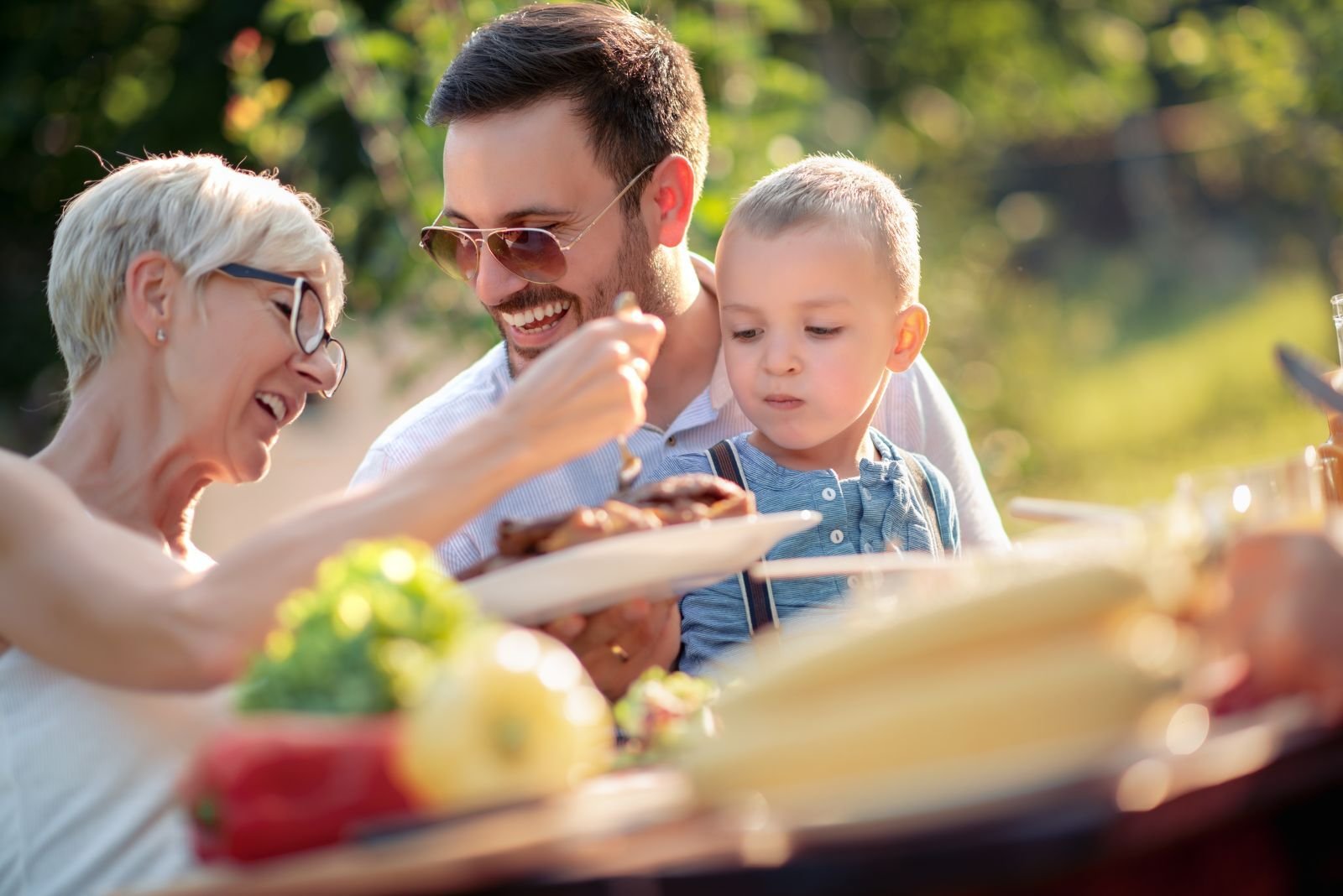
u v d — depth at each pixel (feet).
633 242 8.40
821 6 32.94
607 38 8.31
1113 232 58.13
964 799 3.40
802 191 7.74
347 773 3.61
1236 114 44.29
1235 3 43.93
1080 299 52.26
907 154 36.68
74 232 6.71
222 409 6.72
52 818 5.87
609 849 3.46
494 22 8.47
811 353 7.55
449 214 8.34
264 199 6.88
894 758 3.53
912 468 8.01
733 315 7.75
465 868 3.31
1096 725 3.51
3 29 25.07
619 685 6.02
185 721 5.98
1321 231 42.01
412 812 3.60
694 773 3.68
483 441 5.47
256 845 3.58
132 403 6.71
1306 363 5.39
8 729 5.95
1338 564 3.90
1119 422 36.78
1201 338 45.50
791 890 3.34
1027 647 3.60
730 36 15.51
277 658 3.91
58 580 5.49
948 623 3.55
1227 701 3.92
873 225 7.72
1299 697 3.87
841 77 35.50
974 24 36.86
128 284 6.57
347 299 16.58
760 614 7.15
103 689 5.99
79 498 6.59
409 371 16.21
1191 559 4.13
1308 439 31.53
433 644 3.86
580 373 5.53
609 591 4.93
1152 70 54.54
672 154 8.51
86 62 24.18
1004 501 19.24
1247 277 51.85
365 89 15.07
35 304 25.71
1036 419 29.14
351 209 17.88
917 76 37.01
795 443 7.63
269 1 22.31
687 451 8.41
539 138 8.05
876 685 3.59
